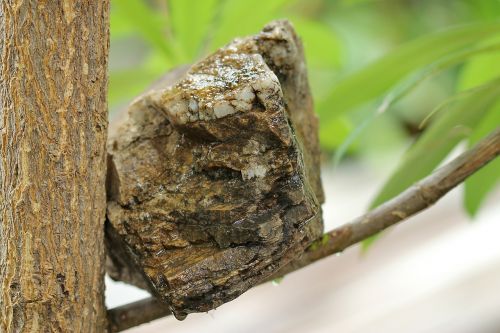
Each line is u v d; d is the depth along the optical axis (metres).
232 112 0.64
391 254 1.31
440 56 0.82
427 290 1.18
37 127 0.63
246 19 0.86
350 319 1.14
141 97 0.69
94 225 0.65
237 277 0.65
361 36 1.92
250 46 0.67
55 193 0.64
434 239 1.33
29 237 0.64
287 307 1.20
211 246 0.65
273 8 0.87
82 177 0.64
